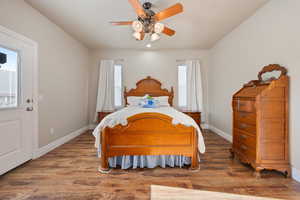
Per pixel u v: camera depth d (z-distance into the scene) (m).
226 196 1.62
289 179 1.95
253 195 1.64
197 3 2.37
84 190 1.72
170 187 1.79
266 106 2.02
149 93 4.65
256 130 2.02
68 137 3.66
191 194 1.66
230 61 3.51
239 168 2.26
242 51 3.05
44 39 2.79
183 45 4.38
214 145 3.29
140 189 1.75
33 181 1.89
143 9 2.14
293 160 1.96
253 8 2.54
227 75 3.66
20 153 2.31
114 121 2.22
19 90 2.28
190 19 2.88
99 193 1.67
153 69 4.77
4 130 2.05
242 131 2.35
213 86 4.49
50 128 2.98
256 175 2.01
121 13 2.68
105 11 2.62
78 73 4.14
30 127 2.50
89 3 2.39
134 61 4.76
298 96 1.91
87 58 4.67
